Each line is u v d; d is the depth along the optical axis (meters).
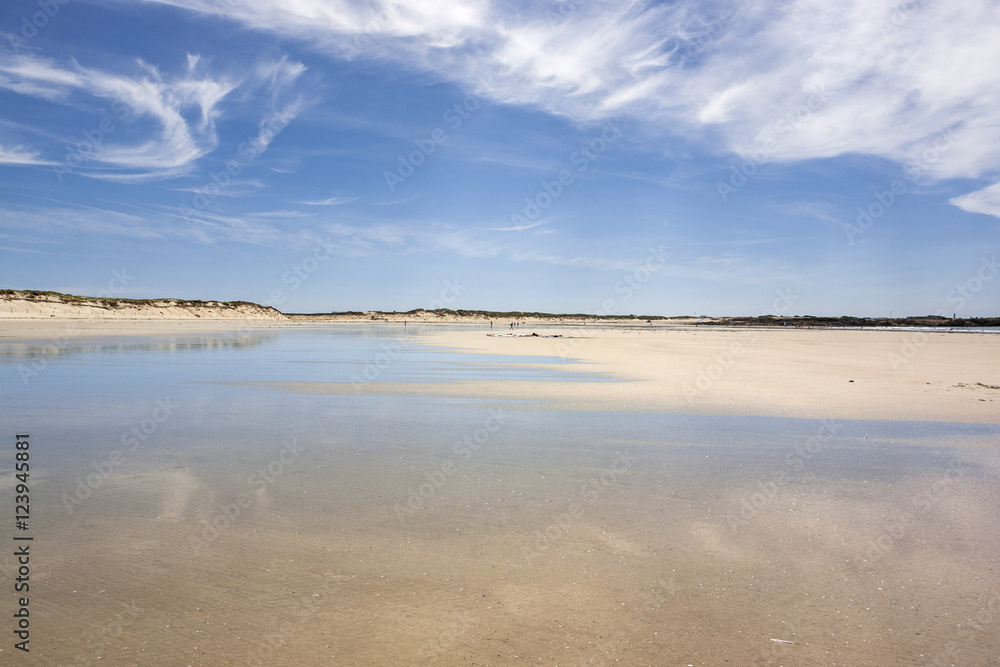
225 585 4.96
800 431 11.71
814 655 4.06
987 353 36.28
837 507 7.12
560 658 3.98
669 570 5.35
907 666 3.96
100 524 6.33
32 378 19.66
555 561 5.50
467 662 3.92
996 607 4.74
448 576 5.18
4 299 93.19
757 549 5.84
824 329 117.19
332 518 6.57
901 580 5.20
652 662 3.95
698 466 8.98
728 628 4.39
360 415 13.11
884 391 17.67
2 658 3.87
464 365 26.36
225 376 20.77
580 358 31.12
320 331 78.19
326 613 4.53
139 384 18.25
